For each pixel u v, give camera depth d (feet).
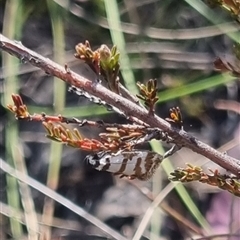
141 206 0.86
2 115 0.92
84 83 0.40
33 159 0.90
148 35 0.89
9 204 0.81
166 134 0.41
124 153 0.40
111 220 0.86
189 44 0.90
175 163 0.83
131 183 0.86
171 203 0.83
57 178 0.81
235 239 0.72
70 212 0.86
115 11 0.81
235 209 0.77
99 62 0.40
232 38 0.81
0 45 0.40
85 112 0.81
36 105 0.92
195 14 0.91
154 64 0.89
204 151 0.41
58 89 0.82
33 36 0.95
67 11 0.90
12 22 0.88
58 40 0.87
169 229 0.83
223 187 0.43
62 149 0.91
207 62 0.89
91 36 0.91
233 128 0.88
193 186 0.83
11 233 0.83
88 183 0.90
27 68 0.91
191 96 0.89
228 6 0.42
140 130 0.41
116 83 0.41
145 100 0.41
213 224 0.79
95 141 0.41
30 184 0.79
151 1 0.91
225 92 0.89
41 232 0.79
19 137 0.91
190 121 0.90
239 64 0.43
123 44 0.78
